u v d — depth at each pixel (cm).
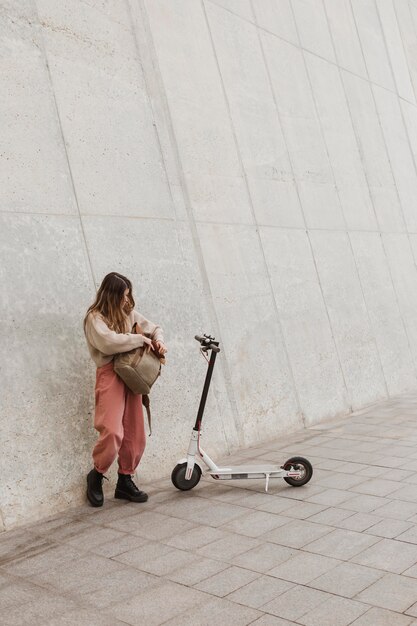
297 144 817
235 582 305
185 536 369
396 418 702
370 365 827
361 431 643
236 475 457
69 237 486
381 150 1023
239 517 398
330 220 839
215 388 581
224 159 682
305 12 940
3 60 479
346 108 962
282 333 689
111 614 278
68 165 504
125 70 586
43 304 454
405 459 518
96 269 499
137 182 562
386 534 359
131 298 449
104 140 543
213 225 639
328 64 954
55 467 433
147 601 289
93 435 462
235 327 626
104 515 414
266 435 627
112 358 423
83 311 478
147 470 497
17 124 474
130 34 605
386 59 1138
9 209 452
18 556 350
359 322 830
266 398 639
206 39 712
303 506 415
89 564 333
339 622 263
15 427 417
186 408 545
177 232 587
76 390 459
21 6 505
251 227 692
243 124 729
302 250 763
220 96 704
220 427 572
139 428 438
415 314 968
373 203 954
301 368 701
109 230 521
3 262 437
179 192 606
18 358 430
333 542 350
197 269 596
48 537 379
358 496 430
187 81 662
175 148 620
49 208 479
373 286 884
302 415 681
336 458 536
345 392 761
